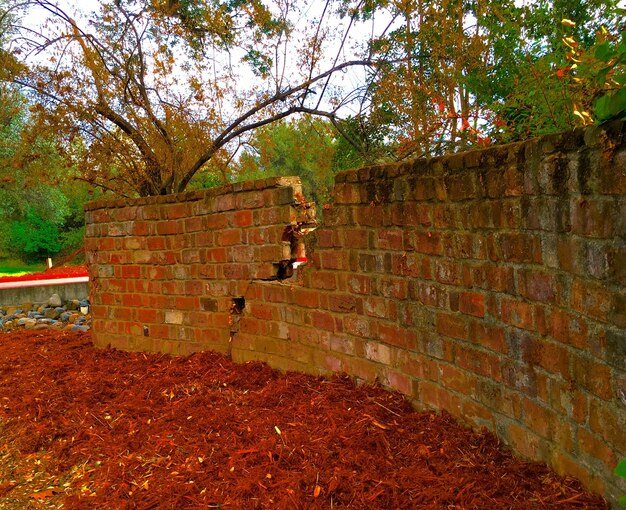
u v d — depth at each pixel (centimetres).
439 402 346
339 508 270
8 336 798
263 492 291
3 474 360
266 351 498
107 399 473
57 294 1095
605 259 213
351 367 421
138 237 597
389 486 279
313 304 450
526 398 274
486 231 296
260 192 490
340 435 341
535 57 413
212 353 545
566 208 236
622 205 202
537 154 252
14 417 446
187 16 794
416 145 495
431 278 344
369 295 400
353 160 842
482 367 307
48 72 746
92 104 756
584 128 221
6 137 1226
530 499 247
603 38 245
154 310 592
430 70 701
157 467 339
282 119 854
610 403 215
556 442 255
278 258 480
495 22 530
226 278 530
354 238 408
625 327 204
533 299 264
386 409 368
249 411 406
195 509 287
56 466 361
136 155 821
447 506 255
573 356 238
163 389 479
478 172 297
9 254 3266
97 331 647
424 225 345
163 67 773
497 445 297
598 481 226
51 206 2616
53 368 574
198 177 969
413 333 364
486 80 483
